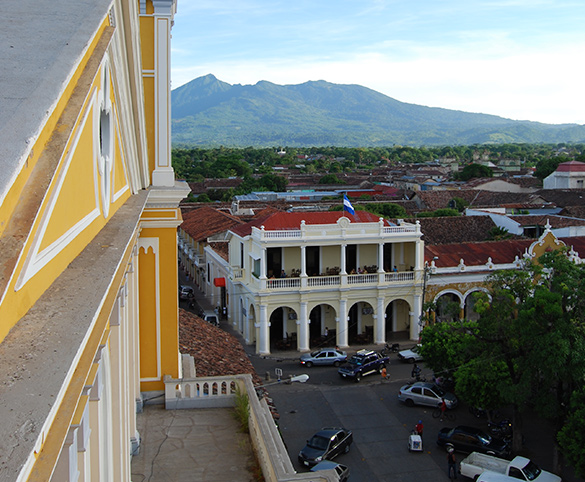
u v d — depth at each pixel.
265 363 44.16
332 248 48.47
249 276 48.03
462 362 35.31
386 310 51.47
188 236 74.62
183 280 72.31
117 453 9.45
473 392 31.14
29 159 3.38
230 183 153.12
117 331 9.32
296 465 29.17
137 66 11.05
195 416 16.42
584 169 134.50
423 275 48.19
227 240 62.16
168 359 17.52
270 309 45.91
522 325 27.50
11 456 2.32
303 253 45.78
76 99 4.48
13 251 2.86
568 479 27.64
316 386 39.72
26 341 3.18
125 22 9.94
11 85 3.76
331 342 48.09
